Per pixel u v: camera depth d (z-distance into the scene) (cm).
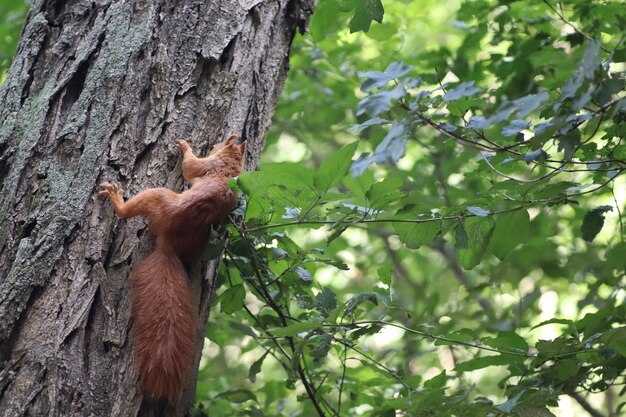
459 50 1288
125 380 637
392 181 732
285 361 1176
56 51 761
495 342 830
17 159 700
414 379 1084
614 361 814
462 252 864
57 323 630
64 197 675
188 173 738
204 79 781
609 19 1059
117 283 667
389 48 1570
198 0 803
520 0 1207
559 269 1305
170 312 671
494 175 1014
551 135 605
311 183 720
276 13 879
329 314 796
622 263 991
